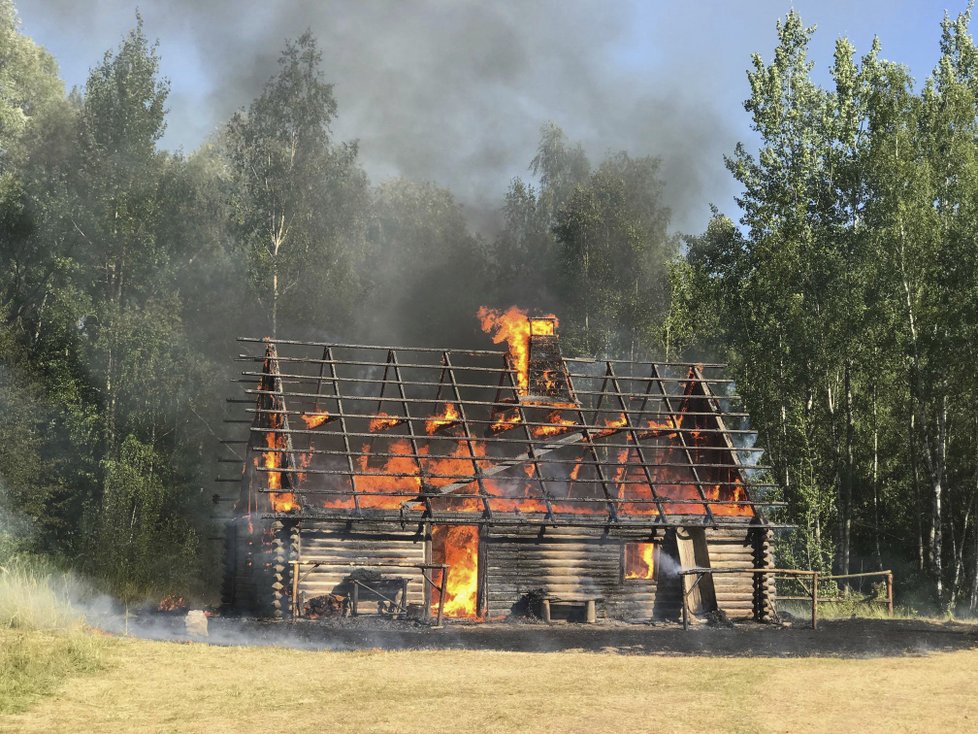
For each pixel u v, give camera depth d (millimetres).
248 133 45844
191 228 46312
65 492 40156
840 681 15773
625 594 26828
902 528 41125
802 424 38875
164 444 43312
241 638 19688
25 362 38969
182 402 44062
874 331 38312
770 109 43031
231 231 46094
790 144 43000
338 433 25688
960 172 37500
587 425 27750
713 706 13422
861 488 42312
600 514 26688
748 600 27078
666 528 26859
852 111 42344
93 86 43906
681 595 26688
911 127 39031
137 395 41875
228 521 28266
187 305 47500
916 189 37188
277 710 12828
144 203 43000
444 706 13180
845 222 41781
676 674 16312
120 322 41500
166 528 36719
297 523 24359
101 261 43719
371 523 25000
